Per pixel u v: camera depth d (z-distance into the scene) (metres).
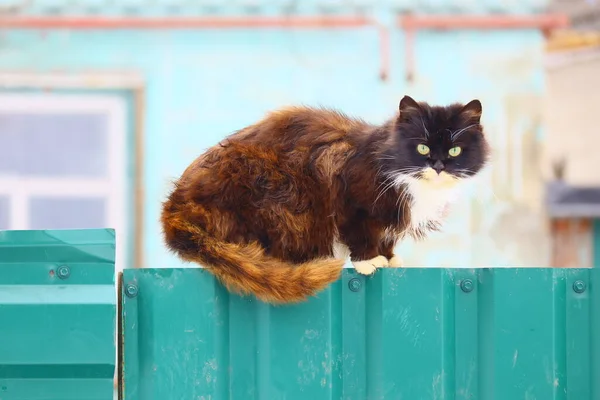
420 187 4.78
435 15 9.67
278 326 4.11
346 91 9.67
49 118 9.54
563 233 9.74
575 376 4.16
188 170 4.51
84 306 3.79
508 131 9.71
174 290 4.07
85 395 3.80
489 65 9.73
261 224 4.39
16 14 9.46
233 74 9.61
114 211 9.52
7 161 9.54
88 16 9.48
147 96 9.54
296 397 4.10
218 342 4.07
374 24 9.65
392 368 4.12
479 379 4.16
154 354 4.04
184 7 9.57
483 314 4.18
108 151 9.55
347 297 4.15
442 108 4.93
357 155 4.61
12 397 3.78
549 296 4.15
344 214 4.61
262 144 4.54
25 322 3.77
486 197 9.48
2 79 9.45
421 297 4.14
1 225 9.55
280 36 9.63
